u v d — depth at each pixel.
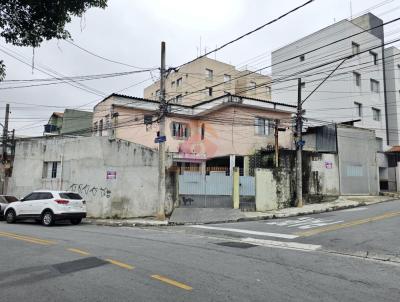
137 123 26.97
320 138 28.78
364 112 34.91
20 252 9.23
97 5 5.62
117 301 5.33
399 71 39.38
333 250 10.05
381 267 7.95
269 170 21.66
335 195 25.39
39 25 5.57
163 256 8.71
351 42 34.31
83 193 21.22
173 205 20.22
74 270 7.20
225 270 7.33
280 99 39.66
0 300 5.39
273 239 11.99
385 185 33.44
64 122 36.94
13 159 26.91
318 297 5.64
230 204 20.58
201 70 44.06
